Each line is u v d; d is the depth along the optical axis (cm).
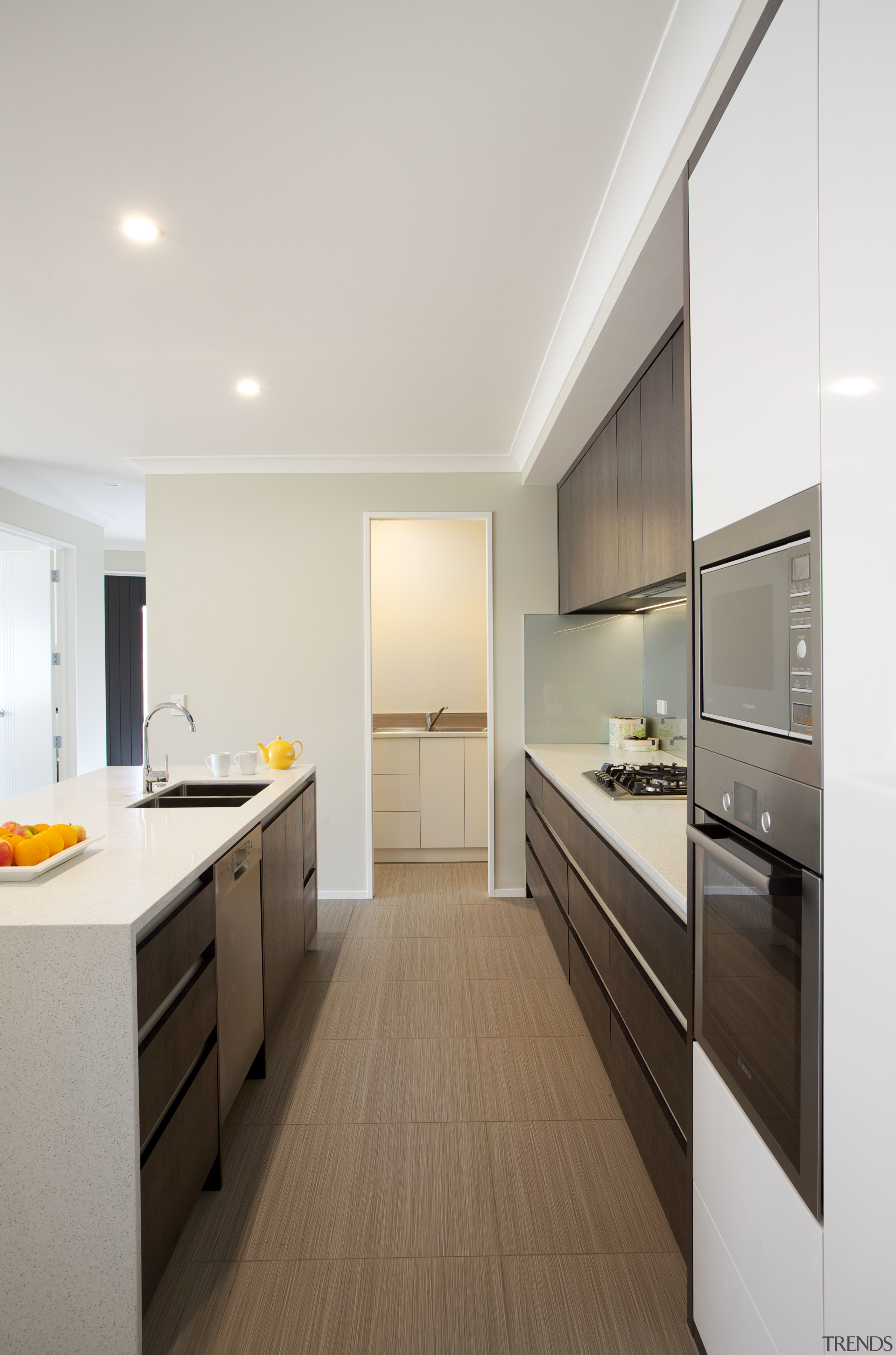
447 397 316
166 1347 142
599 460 304
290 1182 190
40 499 489
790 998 98
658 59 136
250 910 225
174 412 334
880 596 76
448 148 159
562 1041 260
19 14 124
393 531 560
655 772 301
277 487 416
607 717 423
